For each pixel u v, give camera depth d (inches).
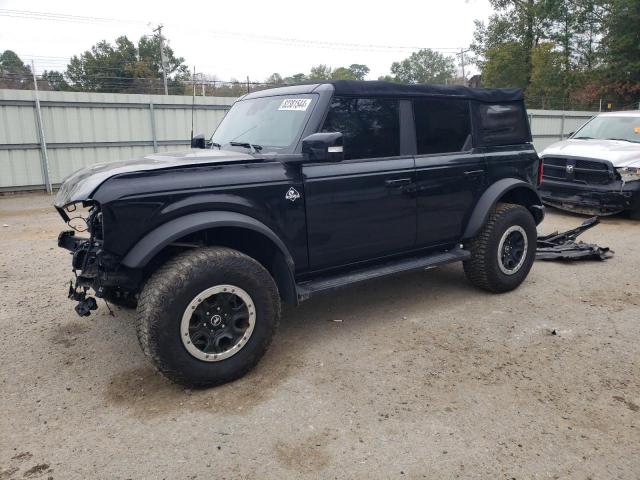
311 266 164.1
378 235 176.9
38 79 804.0
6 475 109.3
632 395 140.3
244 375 148.7
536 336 176.9
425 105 188.5
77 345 170.1
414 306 204.4
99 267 136.2
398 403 135.6
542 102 1368.1
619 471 111.2
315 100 164.1
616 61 1278.3
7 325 186.1
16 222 393.4
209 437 121.8
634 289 224.5
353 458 114.5
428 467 111.7
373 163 172.9
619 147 370.0
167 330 131.3
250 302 143.3
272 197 149.9
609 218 387.2
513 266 216.4
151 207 131.1
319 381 146.6
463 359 159.9
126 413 131.6
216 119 673.0
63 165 588.7
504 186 207.6
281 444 119.3
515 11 1482.5
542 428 125.4
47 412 132.3
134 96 614.2
